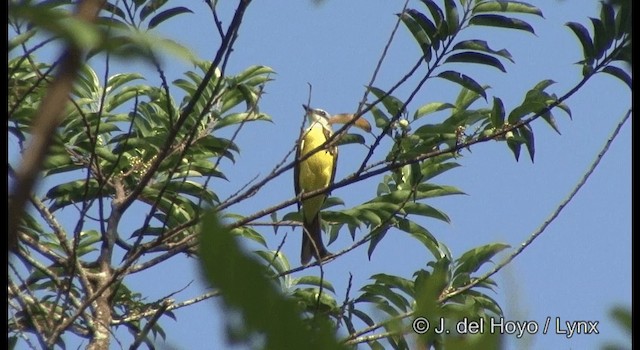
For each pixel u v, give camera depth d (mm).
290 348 1417
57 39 1511
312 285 11586
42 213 9594
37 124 1442
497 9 10047
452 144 11258
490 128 11203
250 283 1397
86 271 10328
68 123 11000
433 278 1703
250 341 1413
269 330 1414
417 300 1689
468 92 11430
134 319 9633
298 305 1462
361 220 11852
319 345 1461
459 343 1610
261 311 1407
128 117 11703
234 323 1409
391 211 11750
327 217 12070
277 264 11320
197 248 1399
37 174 1425
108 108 11766
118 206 10477
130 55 1657
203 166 11664
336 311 10484
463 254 10984
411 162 10391
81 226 8445
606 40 9641
